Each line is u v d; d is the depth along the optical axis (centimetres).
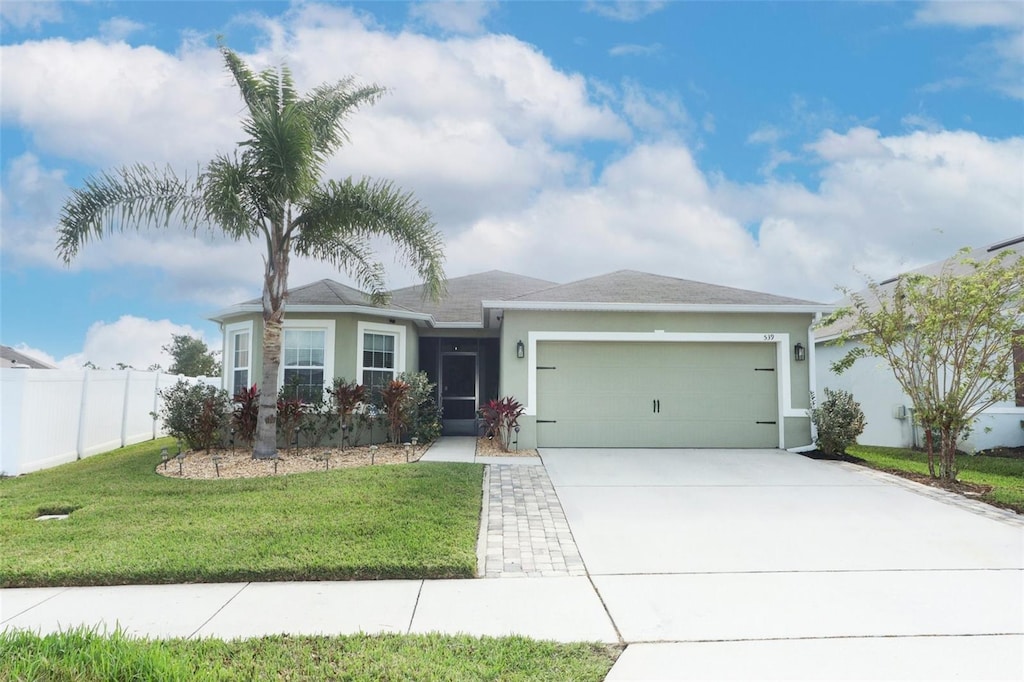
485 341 1573
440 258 1070
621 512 707
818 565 521
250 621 407
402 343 1355
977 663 342
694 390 1213
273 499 716
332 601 444
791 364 1205
